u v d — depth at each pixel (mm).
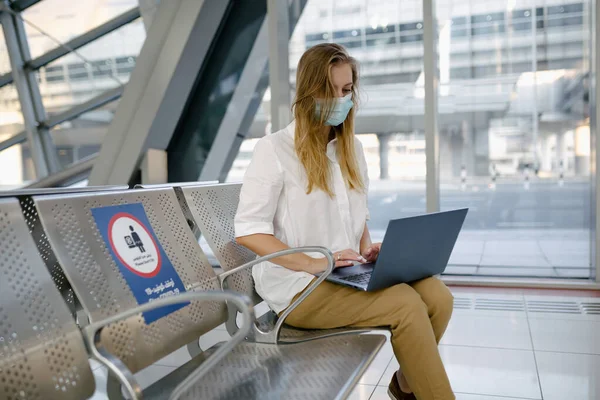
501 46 4219
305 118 1718
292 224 1744
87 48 5512
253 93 4867
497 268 4344
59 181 5496
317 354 1457
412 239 1513
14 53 5719
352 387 1253
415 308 1487
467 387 2332
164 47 4574
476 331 3104
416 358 1479
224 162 5023
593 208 4094
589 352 2705
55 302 1171
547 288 4039
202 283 1648
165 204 1706
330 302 1614
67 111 5691
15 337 1061
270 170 1700
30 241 1198
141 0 5047
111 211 1467
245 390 1253
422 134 4387
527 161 4234
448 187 4402
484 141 4309
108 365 1148
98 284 1305
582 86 4094
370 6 4434
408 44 4371
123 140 4789
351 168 1823
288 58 4621
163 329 1429
